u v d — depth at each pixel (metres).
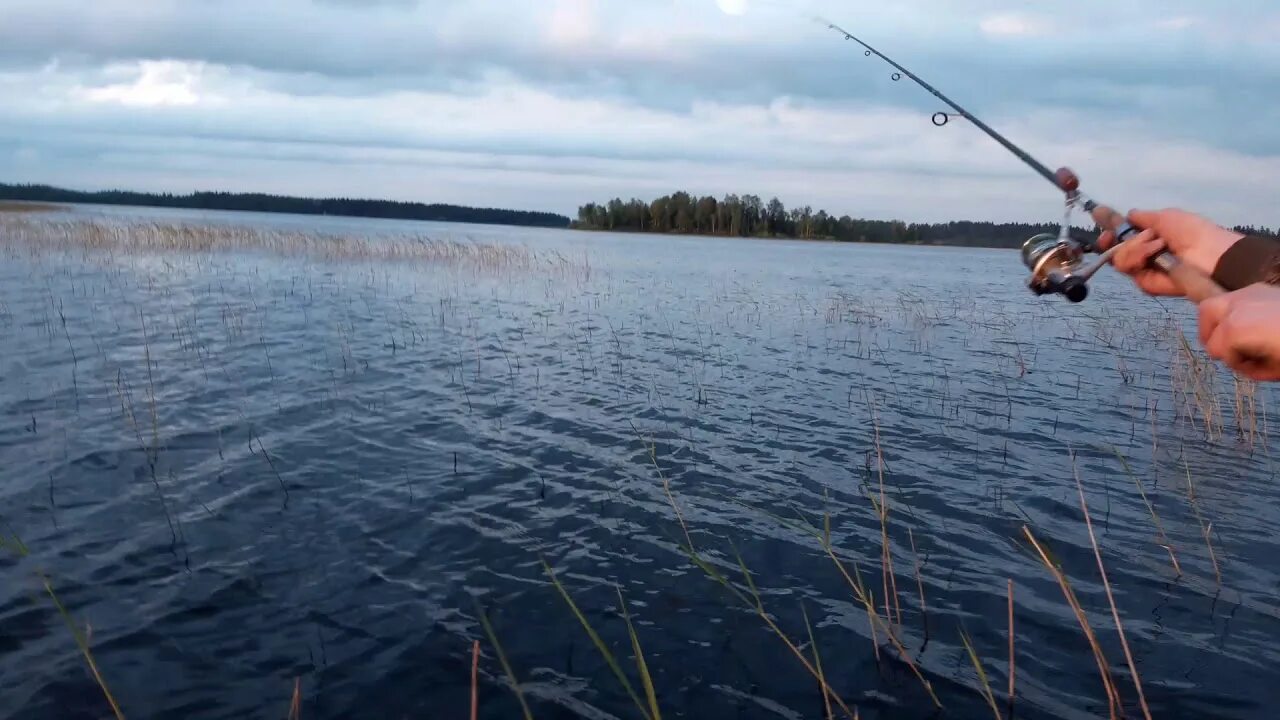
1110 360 12.30
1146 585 4.76
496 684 3.74
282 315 14.16
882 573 4.88
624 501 5.91
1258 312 1.05
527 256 27.31
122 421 7.44
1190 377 10.10
